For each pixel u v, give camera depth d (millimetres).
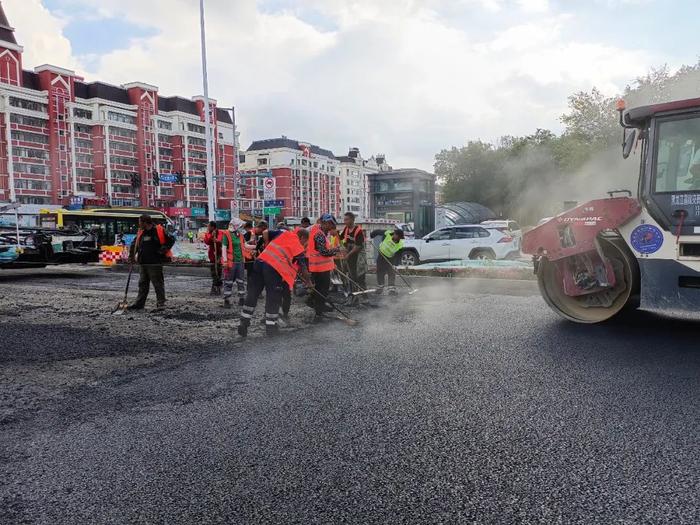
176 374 5027
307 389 4434
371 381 4617
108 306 9516
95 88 81938
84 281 14672
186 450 3256
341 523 2410
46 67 74250
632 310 7078
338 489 2721
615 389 4250
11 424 3797
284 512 2516
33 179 72312
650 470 2857
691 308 5969
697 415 3646
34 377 5020
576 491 2654
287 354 5742
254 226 11859
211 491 2738
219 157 99688
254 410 3947
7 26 71000
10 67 70562
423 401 4055
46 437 3539
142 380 4859
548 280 7426
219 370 5137
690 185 5895
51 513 2568
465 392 4258
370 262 16953
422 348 5852
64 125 76438
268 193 21094
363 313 8555
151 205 87750
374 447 3229
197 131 95625
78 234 17609
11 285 13594
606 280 6637
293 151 128500
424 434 3410
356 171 159875
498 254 16609
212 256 11375
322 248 7996
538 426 3506
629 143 6375
